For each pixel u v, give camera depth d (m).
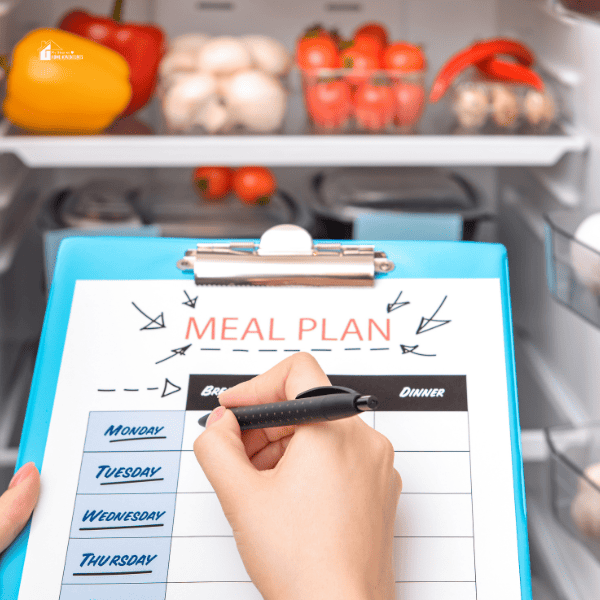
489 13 1.24
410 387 0.44
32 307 1.19
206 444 0.37
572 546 0.86
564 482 0.71
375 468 0.37
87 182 1.21
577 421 0.91
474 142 0.91
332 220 1.04
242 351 0.45
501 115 0.95
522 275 1.21
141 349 0.45
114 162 0.91
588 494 0.67
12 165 1.04
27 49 0.86
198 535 0.40
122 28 0.95
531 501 0.97
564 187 1.00
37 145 0.89
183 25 1.21
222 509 0.39
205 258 0.47
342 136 0.95
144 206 1.09
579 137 0.92
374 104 0.94
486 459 0.42
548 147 0.91
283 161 0.93
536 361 1.11
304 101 0.99
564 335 0.99
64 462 0.42
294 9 1.22
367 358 0.45
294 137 0.93
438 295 0.47
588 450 0.74
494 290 0.47
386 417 0.43
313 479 0.36
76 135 0.92
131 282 0.47
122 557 0.40
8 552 0.40
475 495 0.41
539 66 1.10
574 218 0.70
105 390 0.44
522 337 1.20
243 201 1.06
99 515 0.41
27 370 1.08
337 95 0.94
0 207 0.95
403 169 1.24
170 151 0.91
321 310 0.46
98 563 0.39
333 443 0.37
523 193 1.20
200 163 0.92
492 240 1.20
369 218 0.88
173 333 0.46
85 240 0.48
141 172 1.29
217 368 0.45
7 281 1.05
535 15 1.10
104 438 0.43
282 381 0.41
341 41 0.99
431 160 0.93
